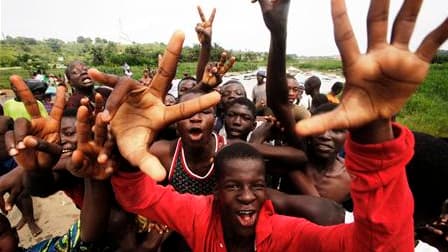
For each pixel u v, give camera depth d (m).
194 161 3.10
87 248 2.33
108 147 1.63
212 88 4.10
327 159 3.27
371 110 1.24
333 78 36.44
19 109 6.45
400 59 1.18
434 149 1.78
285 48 2.72
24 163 1.80
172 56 1.60
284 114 3.00
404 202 1.36
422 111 22.27
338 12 1.24
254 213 2.01
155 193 2.07
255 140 3.58
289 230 1.95
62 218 6.21
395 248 1.40
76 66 6.32
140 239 2.70
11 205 2.67
